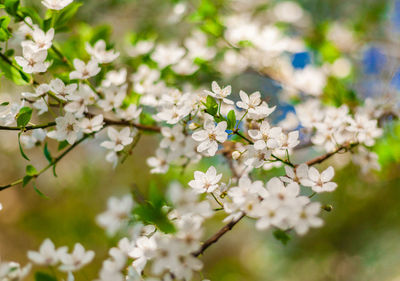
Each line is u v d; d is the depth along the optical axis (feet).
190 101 2.10
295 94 2.73
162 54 2.52
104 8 3.08
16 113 2.05
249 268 5.59
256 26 2.78
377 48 3.38
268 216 1.87
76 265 1.94
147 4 3.15
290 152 2.24
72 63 2.37
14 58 2.10
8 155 4.21
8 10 2.15
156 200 1.93
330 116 2.18
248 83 3.45
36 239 4.17
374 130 2.16
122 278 1.93
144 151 4.18
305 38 2.94
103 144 2.10
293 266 5.24
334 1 3.68
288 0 3.39
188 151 2.19
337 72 2.88
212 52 2.62
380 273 4.57
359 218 4.29
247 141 2.04
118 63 2.57
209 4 2.62
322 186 1.96
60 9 2.14
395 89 2.55
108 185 4.36
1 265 1.91
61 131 2.08
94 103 2.18
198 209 1.89
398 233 4.28
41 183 4.24
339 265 4.83
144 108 2.36
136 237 1.95
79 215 4.03
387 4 3.51
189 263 1.89
